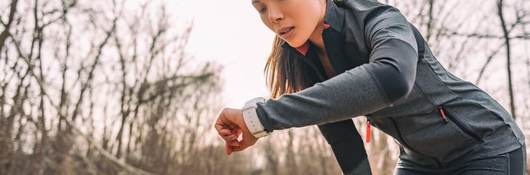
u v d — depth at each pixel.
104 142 7.57
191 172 9.09
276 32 1.71
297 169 10.23
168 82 9.02
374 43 1.57
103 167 6.68
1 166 5.44
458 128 1.80
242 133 1.55
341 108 1.42
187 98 9.45
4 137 5.44
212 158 9.52
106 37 7.57
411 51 1.51
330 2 1.74
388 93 1.42
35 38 5.87
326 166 9.86
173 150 9.01
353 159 2.10
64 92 6.52
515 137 1.84
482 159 1.81
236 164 11.02
